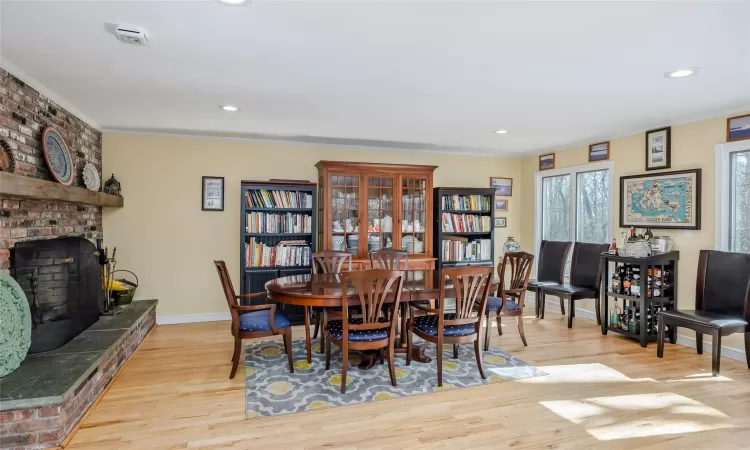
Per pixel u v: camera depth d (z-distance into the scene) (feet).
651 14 6.28
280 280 11.89
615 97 10.67
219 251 16.03
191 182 15.69
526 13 6.27
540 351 12.29
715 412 8.45
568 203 17.98
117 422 7.97
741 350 11.51
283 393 9.32
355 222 16.52
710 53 7.80
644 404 8.81
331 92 10.30
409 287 10.91
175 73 8.96
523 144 17.44
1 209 8.11
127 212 14.99
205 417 8.20
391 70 8.77
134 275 15.07
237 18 6.47
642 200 14.37
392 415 8.32
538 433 7.64
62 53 7.86
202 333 14.14
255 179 16.44
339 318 12.07
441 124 13.82
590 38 7.16
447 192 18.04
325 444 7.26
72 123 11.98
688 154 13.02
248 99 10.96
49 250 9.28
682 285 13.07
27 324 8.33
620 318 14.15
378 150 18.25
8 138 8.48
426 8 6.12
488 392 9.41
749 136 11.44
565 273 18.07
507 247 19.22
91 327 11.16
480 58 8.06
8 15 6.35
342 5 6.04
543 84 9.65
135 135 15.05
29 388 7.20
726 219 12.01
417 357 11.47
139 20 6.54
